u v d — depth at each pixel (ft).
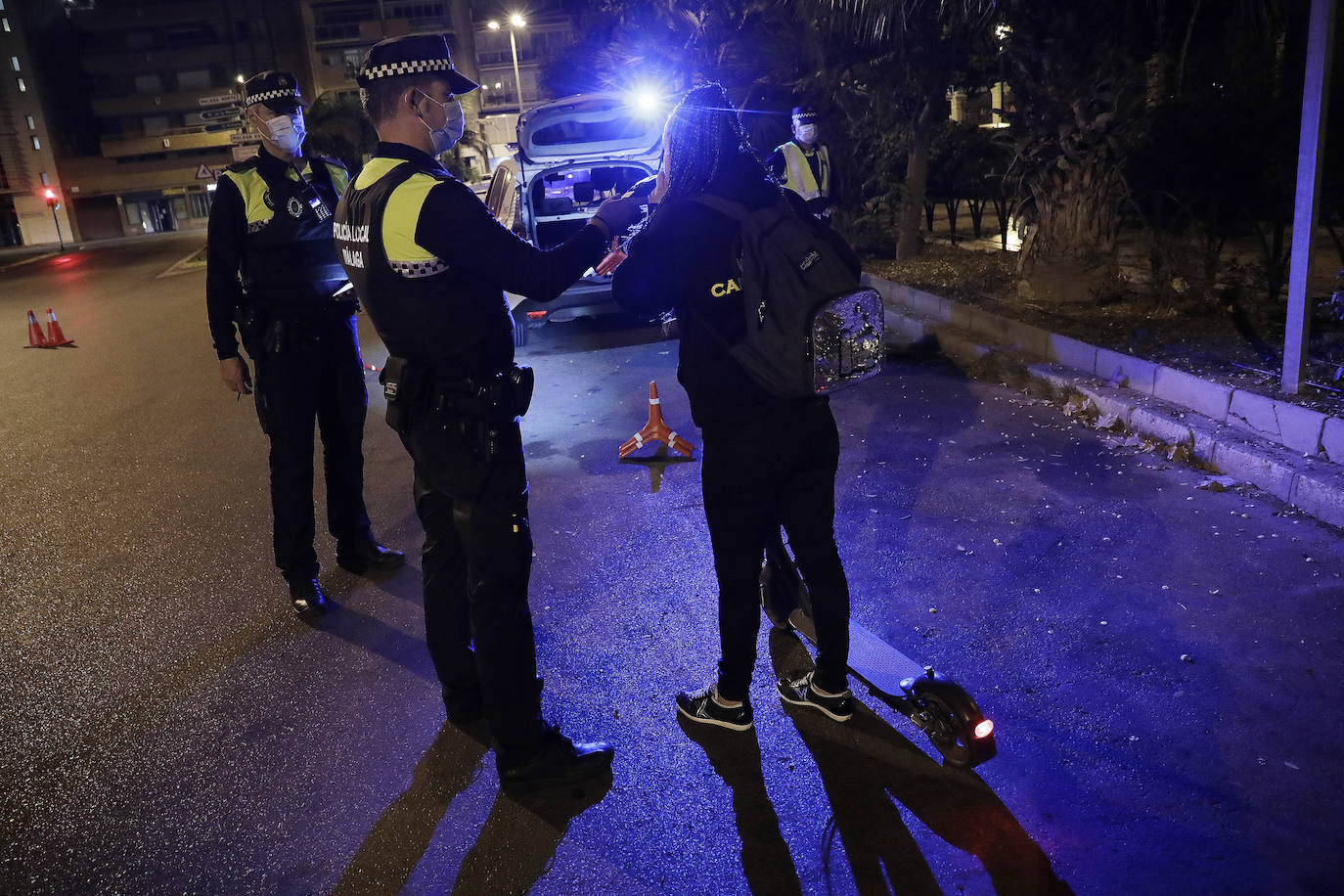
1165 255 23.71
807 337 8.01
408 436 9.00
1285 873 7.61
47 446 23.50
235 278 12.46
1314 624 11.05
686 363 8.66
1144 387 18.53
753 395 8.45
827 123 36.22
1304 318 15.66
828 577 9.46
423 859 8.49
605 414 22.08
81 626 13.50
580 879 8.11
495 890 8.05
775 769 9.34
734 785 9.14
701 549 14.48
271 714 10.98
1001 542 13.76
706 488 9.05
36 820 9.40
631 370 26.02
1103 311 24.09
